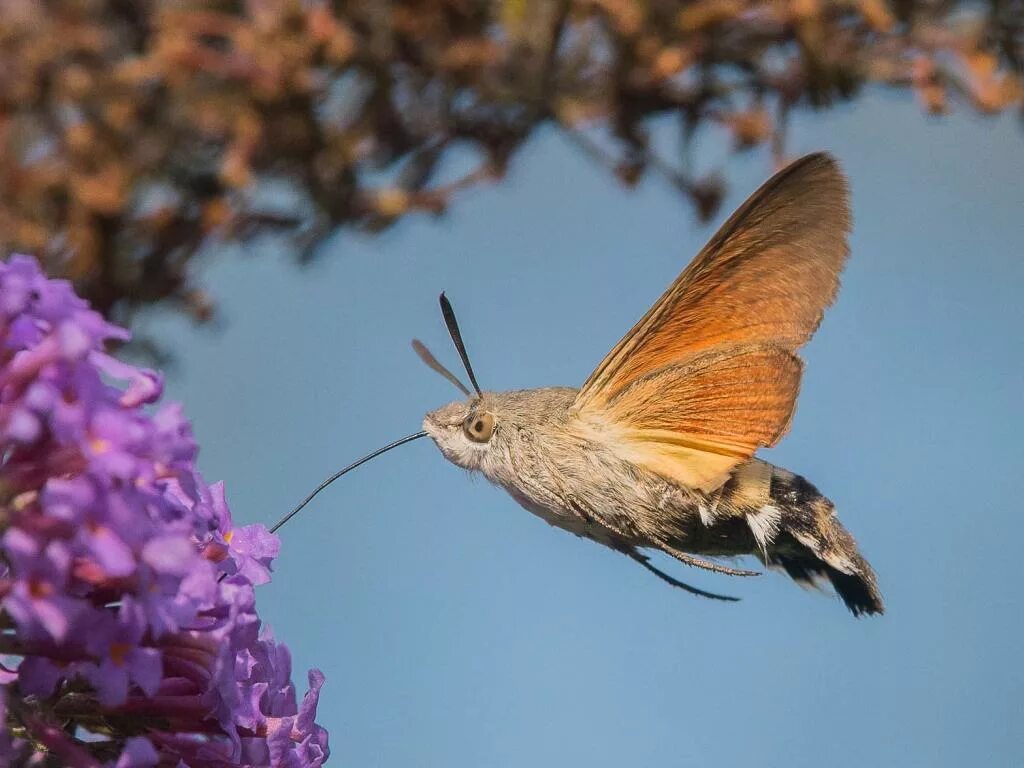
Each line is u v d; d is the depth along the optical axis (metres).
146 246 0.76
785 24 0.77
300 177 0.77
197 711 0.75
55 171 0.76
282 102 0.76
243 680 0.75
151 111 0.76
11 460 0.75
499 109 0.77
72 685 0.75
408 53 0.77
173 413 0.75
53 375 0.75
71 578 0.75
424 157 0.77
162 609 0.75
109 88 0.76
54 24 0.76
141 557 0.74
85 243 0.76
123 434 0.75
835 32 0.77
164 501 0.75
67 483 0.73
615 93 0.77
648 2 0.77
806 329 0.78
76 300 0.75
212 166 0.76
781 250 0.78
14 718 0.75
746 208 0.78
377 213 0.77
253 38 0.76
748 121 0.77
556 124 0.77
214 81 0.76
